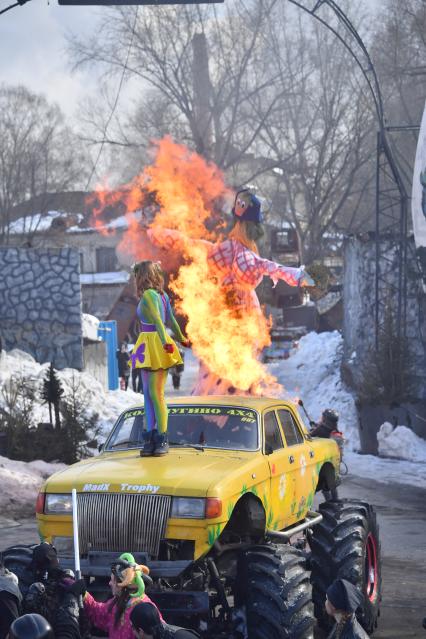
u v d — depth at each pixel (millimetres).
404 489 26156
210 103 83750
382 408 33406
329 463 13578
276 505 11148
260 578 9508
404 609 13133
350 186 82438
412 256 36312
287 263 60844
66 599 7574
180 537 9617
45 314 42531
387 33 71625
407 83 71875
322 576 11367
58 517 10039
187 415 11594
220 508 9625
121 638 7512
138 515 9742
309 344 50844
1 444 24297
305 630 9266
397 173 35750
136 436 11719
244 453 11031
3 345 42281
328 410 20219
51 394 25750
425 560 16969
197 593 9289
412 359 34062
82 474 10336
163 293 11422
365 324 38219
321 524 11805
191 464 10422
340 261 91312
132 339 59000
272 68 82500
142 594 7641
